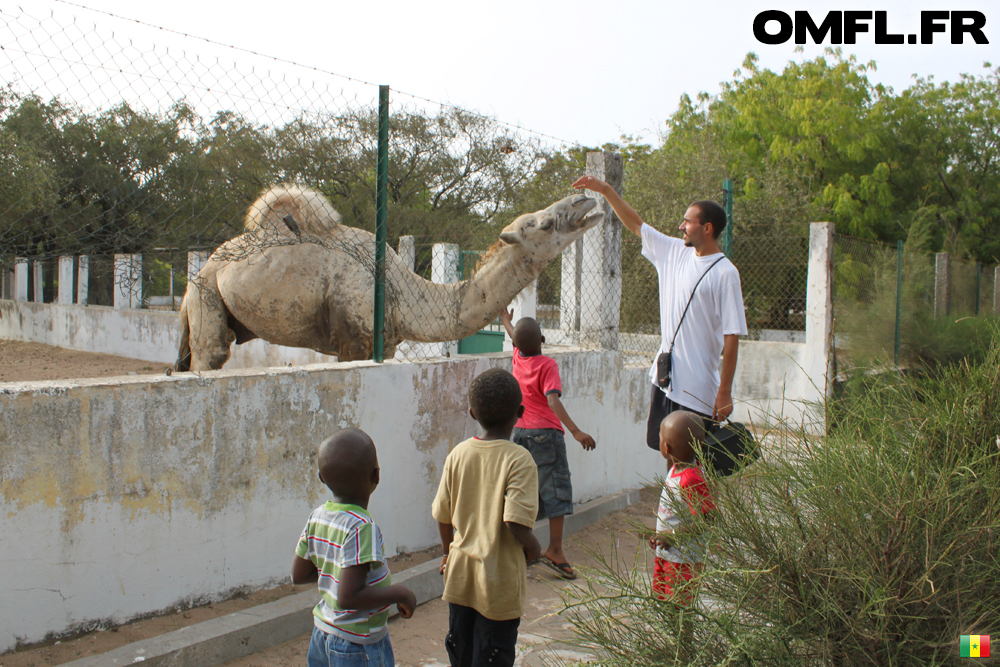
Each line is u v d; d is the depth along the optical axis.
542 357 4.50
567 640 2.64
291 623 3.49
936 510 2.27
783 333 14.87
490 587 2.72
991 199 22.42
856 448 2.59
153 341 14.32
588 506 5.66
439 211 7.77
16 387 2.97
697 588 2.36
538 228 5.08
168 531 3.40
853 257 10.43
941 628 2.23
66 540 3.08
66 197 3.32
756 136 18.95
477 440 2.93
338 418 4.07
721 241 7.34
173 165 3.56
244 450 3.67
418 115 5.14
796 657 2.27
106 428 3.17
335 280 4.93
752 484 2.59
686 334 3.84
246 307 5.17
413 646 3.52
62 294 17.05
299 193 4.68
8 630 2.93
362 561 2.23
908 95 22.56
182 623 3.37
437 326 5.09
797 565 2.34
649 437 4.04
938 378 3.23
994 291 18.02
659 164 15.53
